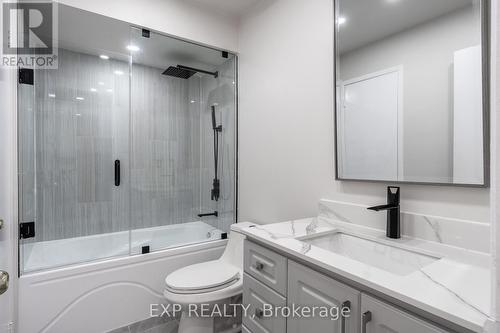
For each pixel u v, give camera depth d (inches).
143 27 75.2
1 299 55.2
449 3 40.2
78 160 93.2
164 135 109.0
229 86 96.4
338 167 56.7
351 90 54.1
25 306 60.1
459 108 39.1
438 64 41.4
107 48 90.1
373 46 50.3
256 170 83.0
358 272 30.6
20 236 62.7
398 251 41.4
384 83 48.7
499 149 18.0
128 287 73.0
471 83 37.8
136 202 103.3
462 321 21.4
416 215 43.8
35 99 79.1
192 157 115.4
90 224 95.4
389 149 47.9
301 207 66.9
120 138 100.8
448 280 28.4
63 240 89.4
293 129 69.1
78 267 66.6
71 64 91.1
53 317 63.1
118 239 94.7
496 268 18.0
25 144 68.2
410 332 25.6
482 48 36.6
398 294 25.8
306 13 65.1
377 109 49.8
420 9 43.7
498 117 18.2
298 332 38.8
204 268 69.9
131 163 102.3
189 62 99.7
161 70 106.8
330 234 51.1
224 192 98.7
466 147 38.4
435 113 41.8
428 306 23.6
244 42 88.8
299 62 67.1
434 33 41.9
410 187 45.4
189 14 82.1
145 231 101.7
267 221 78.2
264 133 79.6
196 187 115.0
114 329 70.6
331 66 58.9
